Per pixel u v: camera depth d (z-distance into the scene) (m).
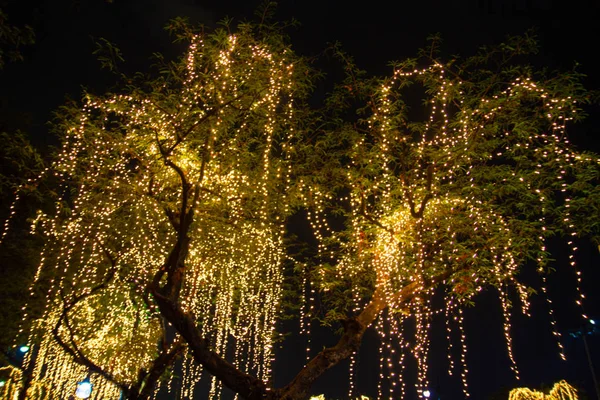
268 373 14.23
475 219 11.92
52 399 16.11
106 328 15.77
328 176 13.09
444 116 11.62
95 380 17.39
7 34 7.78
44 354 16.67
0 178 13.45
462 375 13.30
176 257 9.75
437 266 12.57
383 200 13.09
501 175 11.84
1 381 13.75
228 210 13.63
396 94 11.66
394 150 12.11
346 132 12.30
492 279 11.93
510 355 12.09
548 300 14.53
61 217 16.08
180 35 10.85
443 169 12.33
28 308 16.50
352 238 13.93
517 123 11.05
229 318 15.07
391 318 13.27
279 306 16.09
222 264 14.60
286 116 11.91
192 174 12.38
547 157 11.02
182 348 12.11
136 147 12.12
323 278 14.09
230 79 10.70
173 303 9.49
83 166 12.77
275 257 15.30
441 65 11.11
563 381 19.27
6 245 15.97
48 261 15.77
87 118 11.48
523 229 11.42
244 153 12.49
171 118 10.70
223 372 9.75
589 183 10.59
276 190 13.73
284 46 11.07
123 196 13.20
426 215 12.54
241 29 10.75
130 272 14.09
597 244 10.94
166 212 11.82
